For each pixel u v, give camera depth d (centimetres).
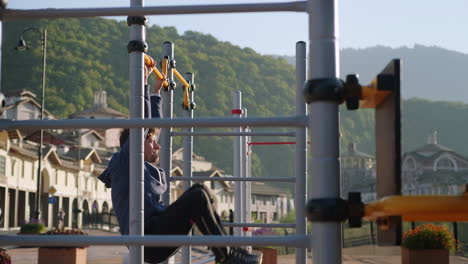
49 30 14000
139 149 237
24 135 4675
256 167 13662
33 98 5809
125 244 162
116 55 15125
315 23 156
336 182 150
